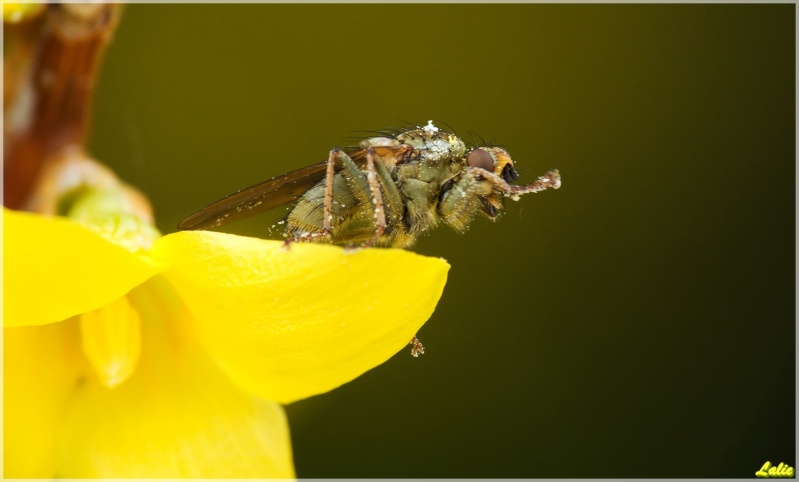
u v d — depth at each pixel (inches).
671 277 4.7
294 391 4.1
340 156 4.2
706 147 4.7
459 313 4.7
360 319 3.9
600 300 4.7
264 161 4.7
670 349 4.7
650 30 4.7
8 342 4.1
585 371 4.7
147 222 4.1
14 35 4.1
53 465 4.1
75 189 4.1
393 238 4.3
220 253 3.9
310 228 4.2
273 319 4.0
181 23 4.6
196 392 4.1
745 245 4.7
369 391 4.6
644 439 4.7
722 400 4.7
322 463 4.6
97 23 4.1
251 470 4.1
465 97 4.7
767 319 4.7
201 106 4.6
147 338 4.1
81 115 4.1
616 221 4.7
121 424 4.1
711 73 4.7
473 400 4.7
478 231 4.7
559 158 4.7
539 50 4.7
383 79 4.7
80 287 3.9
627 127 4.7
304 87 4.7
